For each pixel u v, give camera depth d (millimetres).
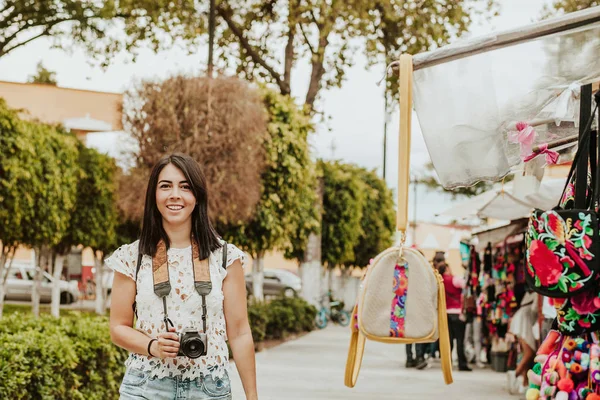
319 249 30172
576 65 4223
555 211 3914
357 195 37219
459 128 4441
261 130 18391
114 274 4238
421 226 44469
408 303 4238
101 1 26000
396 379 13797
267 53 26672
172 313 4121
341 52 25875
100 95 41750
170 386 4094
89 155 25297
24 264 41094
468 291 16484
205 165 17594
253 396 4289
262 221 20062
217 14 25547
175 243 4262
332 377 13812
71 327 8344
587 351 3924
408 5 24109
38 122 22016
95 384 8305
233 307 4301
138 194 17750
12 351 6805
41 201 21000
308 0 23953
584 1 16359
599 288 3867
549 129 4996
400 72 4246
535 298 11805
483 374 15094
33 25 26328
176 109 17734
